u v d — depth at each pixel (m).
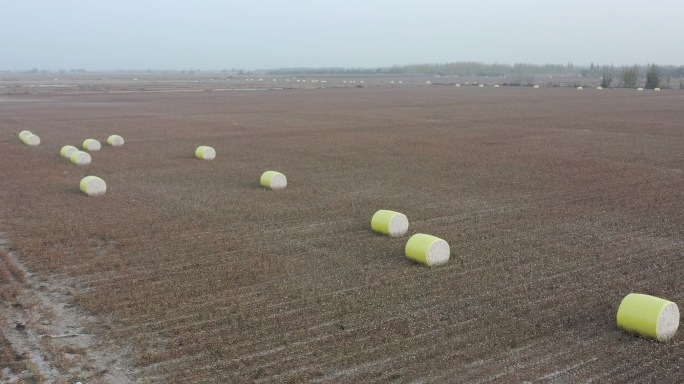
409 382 7.16
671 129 31.16
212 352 7.90
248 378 7.25
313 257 11.67
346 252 11.98
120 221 14.22
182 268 11.06
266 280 10.45
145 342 8.20
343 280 10.44
